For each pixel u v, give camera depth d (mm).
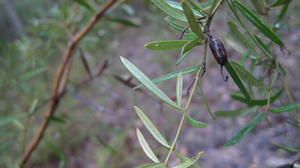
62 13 245
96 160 563
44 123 250
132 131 618
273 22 123
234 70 94
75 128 537
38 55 282
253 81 103
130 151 577
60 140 529
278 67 110
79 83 255
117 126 637
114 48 869
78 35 234
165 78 97
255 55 111
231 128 510
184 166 81
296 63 359
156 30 869
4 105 365
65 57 243
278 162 371
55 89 250
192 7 93
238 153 441
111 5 210
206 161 469
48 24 252
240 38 107
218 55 87
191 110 584
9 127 365
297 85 376
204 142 509
